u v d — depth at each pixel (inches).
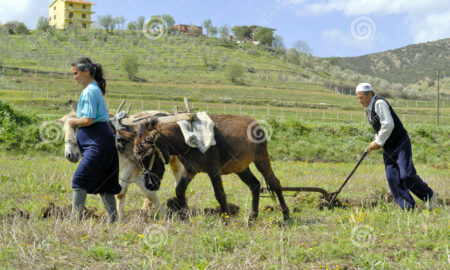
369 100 255.3
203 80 2928.2
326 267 147.2
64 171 400.5
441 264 150.3
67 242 160.4
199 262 146.9
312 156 715.4
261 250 161.5
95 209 249.6
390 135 251.4
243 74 3336.6
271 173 252.7
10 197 270.7
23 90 1819.6
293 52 4601.4
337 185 371.9
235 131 235.0
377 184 373.1
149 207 250.1
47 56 3149.6
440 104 2409.0
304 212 265.6
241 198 300.8
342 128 802.8
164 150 212.8
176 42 4574.3
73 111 239.6
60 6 4035.4
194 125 223.6
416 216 226.7
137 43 4222.4
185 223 209.8
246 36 5142.7
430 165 716.0
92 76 197.6
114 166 199.0
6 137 612.7
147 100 1937.7
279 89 2736.2
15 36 3814.0
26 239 161.9
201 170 228.5
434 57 4650.6
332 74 3954.2
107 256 148.9
